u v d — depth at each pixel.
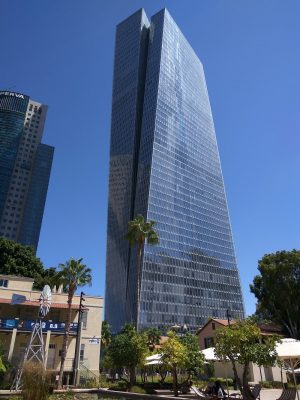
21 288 46.19
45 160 193.00
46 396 17.56
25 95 196.12
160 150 146.00
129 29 190.12
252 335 22.08
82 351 43.31
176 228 139.62
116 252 141.75
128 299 123.06
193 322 129.50
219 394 22.78
